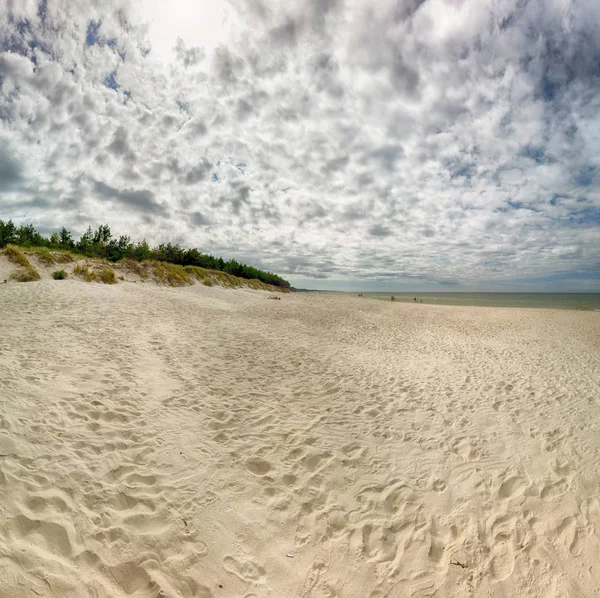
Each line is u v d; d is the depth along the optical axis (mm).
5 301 9406
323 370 8312
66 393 4957
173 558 2887
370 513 3709
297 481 4141
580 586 2836
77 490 3268
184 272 22297
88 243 20000
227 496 3725
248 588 2770
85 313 9719
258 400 6215
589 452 4762
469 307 28641
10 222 15961
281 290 37250
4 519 2709
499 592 2834
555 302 45188
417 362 9711
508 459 4695
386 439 5215
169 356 7773
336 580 2926
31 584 2316
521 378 8219
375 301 33531
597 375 8531
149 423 4820
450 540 3377
